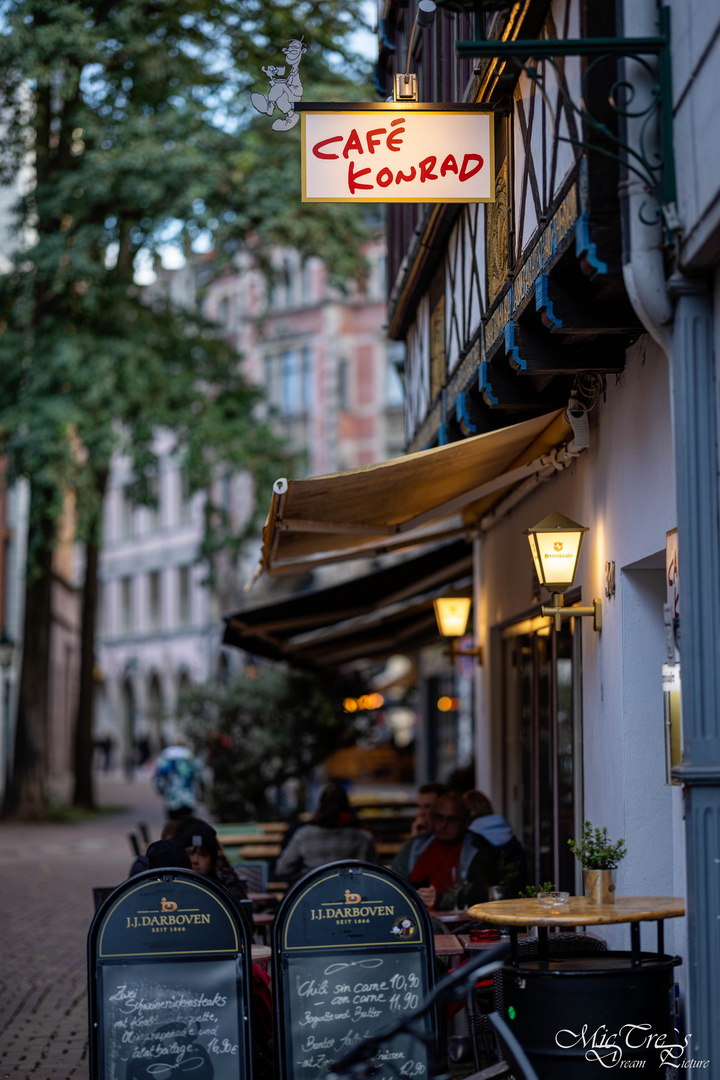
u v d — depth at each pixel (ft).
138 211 79.51
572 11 19.26
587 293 20.49
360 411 153.69
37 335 82.12
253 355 160.56
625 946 23.13
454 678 94.79
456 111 22.13
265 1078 20.83
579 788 27.73
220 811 63.67
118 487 205.16
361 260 79.00
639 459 22.39
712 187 15.79
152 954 18.90
